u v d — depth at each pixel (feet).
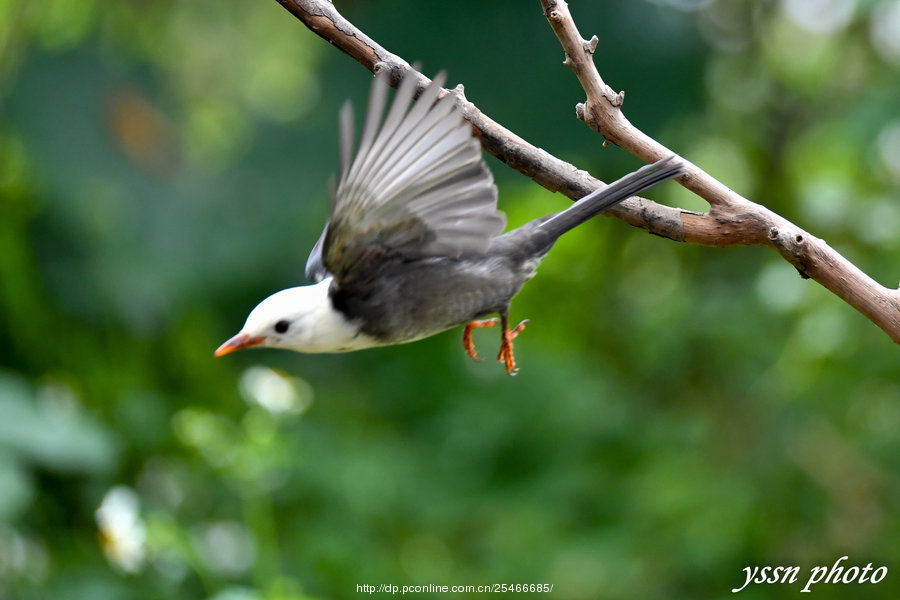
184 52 49.62
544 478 39.91
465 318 20.53
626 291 51.13
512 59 40.96
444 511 38.65
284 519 36.96
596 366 45.32
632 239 50.88
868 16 45.93
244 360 43.37
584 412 41.47
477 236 17.94
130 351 38.88
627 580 36.83
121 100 41.37
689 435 41.09
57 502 33.55
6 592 30.83
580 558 37.24
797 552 38.37
